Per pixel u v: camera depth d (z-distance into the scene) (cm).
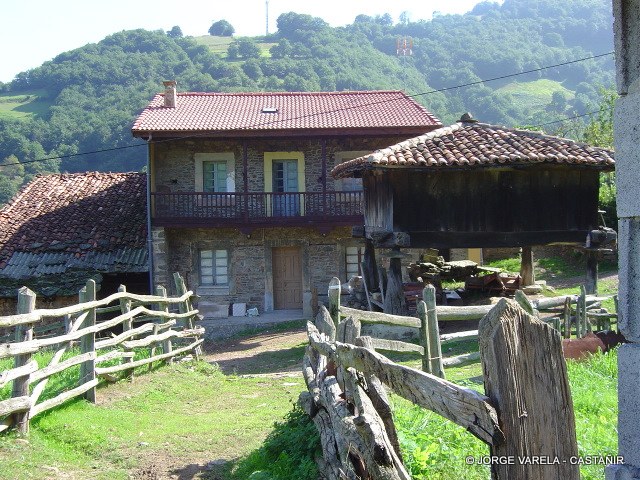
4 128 5725
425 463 450
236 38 9931
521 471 248
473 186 1405
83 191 2558
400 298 1463
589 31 11206
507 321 252
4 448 643
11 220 2369
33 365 696
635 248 323
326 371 569
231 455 687
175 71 7412
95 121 5747
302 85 7050
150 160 2156
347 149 2252
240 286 2256
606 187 2459
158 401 951
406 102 2436
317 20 10025
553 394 252
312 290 2094
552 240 1423
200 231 2248
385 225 1433
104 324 904
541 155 1344
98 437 721
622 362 323
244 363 1481
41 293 2039
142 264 2130
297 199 2214
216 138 2159
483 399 255
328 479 469
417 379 317
